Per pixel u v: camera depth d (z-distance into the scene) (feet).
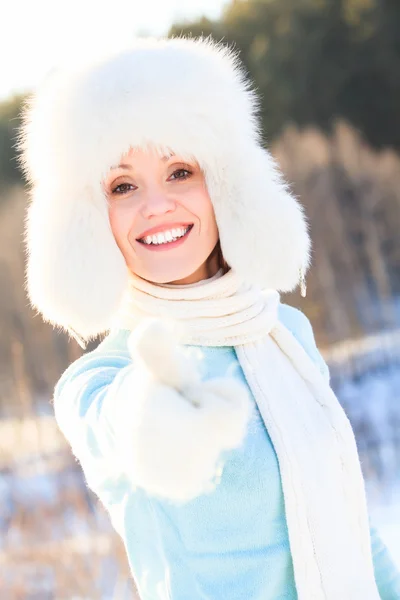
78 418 5.86
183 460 4.64
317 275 43.16
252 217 6.79
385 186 54.19
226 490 6.35
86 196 6.48
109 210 6.65
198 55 6.73
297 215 7.04
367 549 7.14
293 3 74.79
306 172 53.83
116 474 6.35
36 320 36.81
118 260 6.49
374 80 72.23
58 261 6.40
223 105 6.70
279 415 6.72
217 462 5.13
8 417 32.96
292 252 6.93
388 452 26.32
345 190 53.98
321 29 73.61
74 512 21.72
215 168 6.73
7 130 71.15
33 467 26.23
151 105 6.39
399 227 52.44
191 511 6.31
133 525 6.46
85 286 6.39
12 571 19.03
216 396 4.73
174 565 6.34
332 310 42.04
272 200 6.88
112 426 5.23
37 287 6.52
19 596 18.28
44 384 35.73
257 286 7.13
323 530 6.63
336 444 7.02
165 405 4.67
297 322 7.91
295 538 6.48
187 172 6.76
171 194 6.67
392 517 20.85
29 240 6.66
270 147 61.46
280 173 7.28
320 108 73.36
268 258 6.84
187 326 6.77
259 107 7.32
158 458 4.64
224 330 6.85
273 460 6.54
